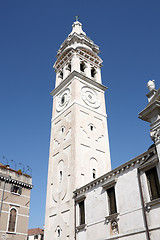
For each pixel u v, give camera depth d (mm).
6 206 39562
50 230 32000
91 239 24484
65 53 50844
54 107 46094
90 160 35438
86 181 32844
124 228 21031
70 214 29609
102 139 39844
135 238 19656
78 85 42750
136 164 22406
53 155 39250
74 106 39438
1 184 40688
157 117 20969
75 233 27453
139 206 20453
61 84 46500
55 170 36938
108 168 37250
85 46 51125
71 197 30719
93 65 49812
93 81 45688
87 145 36562
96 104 43438
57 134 40938
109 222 22984
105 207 24266
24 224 40656
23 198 42750
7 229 37938
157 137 20422
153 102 20953
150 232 18641
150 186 20359
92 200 26641
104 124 42125
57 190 34438
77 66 46031
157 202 18891
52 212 33219
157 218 18547
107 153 38719
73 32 55031
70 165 33938
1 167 42375
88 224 25812
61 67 51094
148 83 24016
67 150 36312
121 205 22297
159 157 19641
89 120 39938
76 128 36812
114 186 24062
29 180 45375
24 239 39500
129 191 22047
